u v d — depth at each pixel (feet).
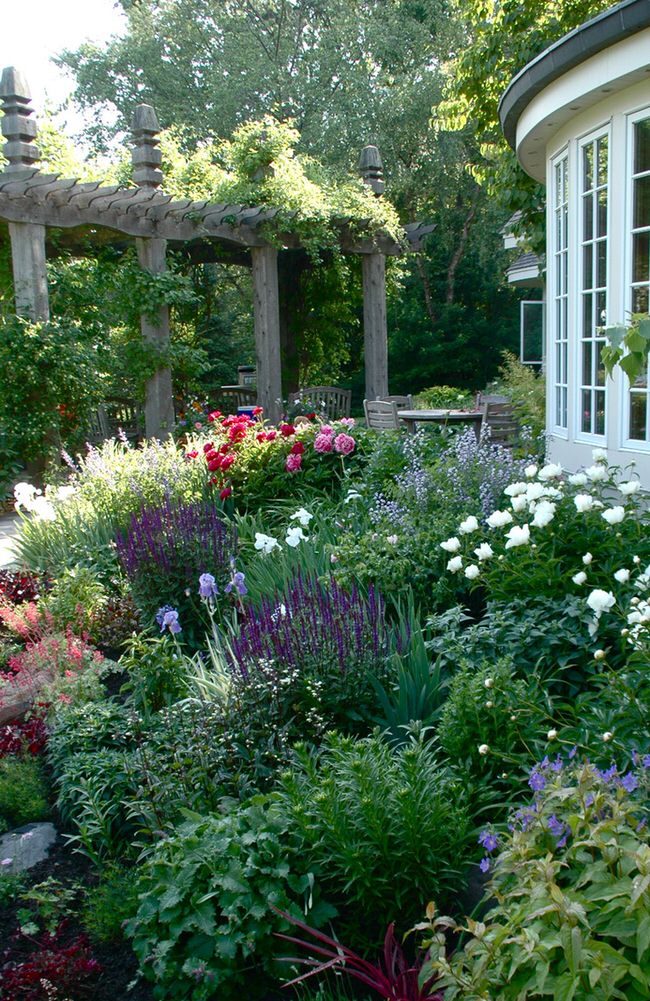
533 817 6.10
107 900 8.18
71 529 19.57
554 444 21.35
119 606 15.56
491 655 10.79
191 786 9.23
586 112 17.60
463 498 16.28
